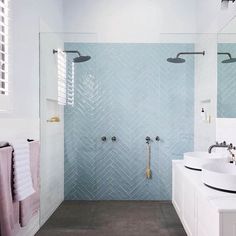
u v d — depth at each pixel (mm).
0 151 1593
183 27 3418
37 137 2639
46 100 2816
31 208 2084
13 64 2094
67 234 2445
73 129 3037
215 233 1390
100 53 3107
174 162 2869
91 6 3432
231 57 2342
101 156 3111
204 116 2930
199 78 2973
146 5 3416
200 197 1759
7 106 2002
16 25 2139
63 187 3041
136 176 3172
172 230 2496
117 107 3145
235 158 2199
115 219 2711
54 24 3139
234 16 2260
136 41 3406
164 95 3111
